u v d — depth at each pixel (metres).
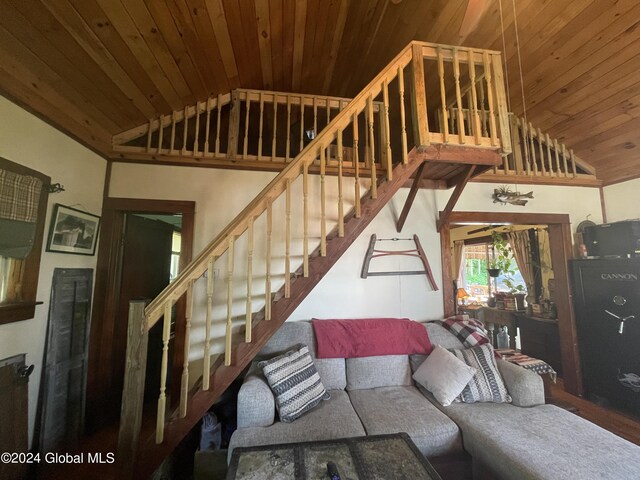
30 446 1.95
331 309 2.94
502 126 2.33
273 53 2.56
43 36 1.66
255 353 1.90
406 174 2.24
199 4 1.89
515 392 2.09
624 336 2.84
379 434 1.65
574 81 2.67
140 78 2.24
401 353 2.51
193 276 1.81
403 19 2.44
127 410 1.62
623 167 3.26
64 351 2.22
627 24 2.14
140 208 2.71
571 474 1.34
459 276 6.24
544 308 3.95
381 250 3.08
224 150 3.18
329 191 2.93
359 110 2.20
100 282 2.61
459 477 1.77
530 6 2.25
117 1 1.67
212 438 1.96
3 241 1.68
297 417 1.89
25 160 1.84
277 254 2.84
